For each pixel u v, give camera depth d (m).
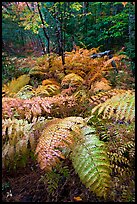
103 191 1.58
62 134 1.76
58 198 1.80
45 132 1.85
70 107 2.63
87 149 1.77
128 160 1.95
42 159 1.62
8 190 1.93
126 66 6.05
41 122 2.08
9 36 10.91
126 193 1.74
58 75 4.26
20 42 11.15
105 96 2.50
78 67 4.12
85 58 4.22
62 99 2.48
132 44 6.83
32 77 4.57
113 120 2.49
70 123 1.89
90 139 1.85
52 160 1.61
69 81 3.52
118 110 1.95
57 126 1.86
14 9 6.63
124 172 1.89
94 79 3.56
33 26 5.36
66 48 8.60
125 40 9.57
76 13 9.68
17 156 2.01
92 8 9.92
